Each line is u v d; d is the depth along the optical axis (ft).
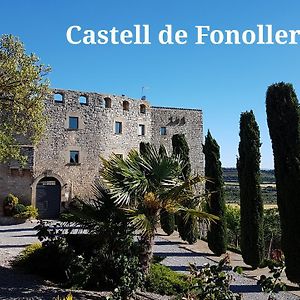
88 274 31.48
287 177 35.83
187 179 32.68
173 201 31.12
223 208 54.34
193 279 19.60
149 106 117.70
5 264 37.68
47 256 34.81
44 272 34.14
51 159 98.99
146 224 28.94
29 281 31.83
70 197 99.96
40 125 66.13
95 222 31.94
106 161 32.01
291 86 36.96
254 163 46.29
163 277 32.01
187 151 63.16
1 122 63.10
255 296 33.88
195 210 30.63
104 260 31.91
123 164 31.17
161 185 31.76
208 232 54.60
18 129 63.87
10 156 68.59
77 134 102.47
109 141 107.14
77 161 102.12
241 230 46.60
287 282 39.27
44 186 98.43
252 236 45.29
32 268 35.06
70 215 33.22
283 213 35.99
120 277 30.25
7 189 94.07
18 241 59.06
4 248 51.31
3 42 57.11
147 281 31.37
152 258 35.27
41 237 35.65
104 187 33.12
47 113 98.99
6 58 56.85
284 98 36.86
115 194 29.81
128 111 111.96
